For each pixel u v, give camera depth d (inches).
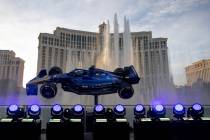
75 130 218.4
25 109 264.8
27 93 305.7
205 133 228.2
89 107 295.1
